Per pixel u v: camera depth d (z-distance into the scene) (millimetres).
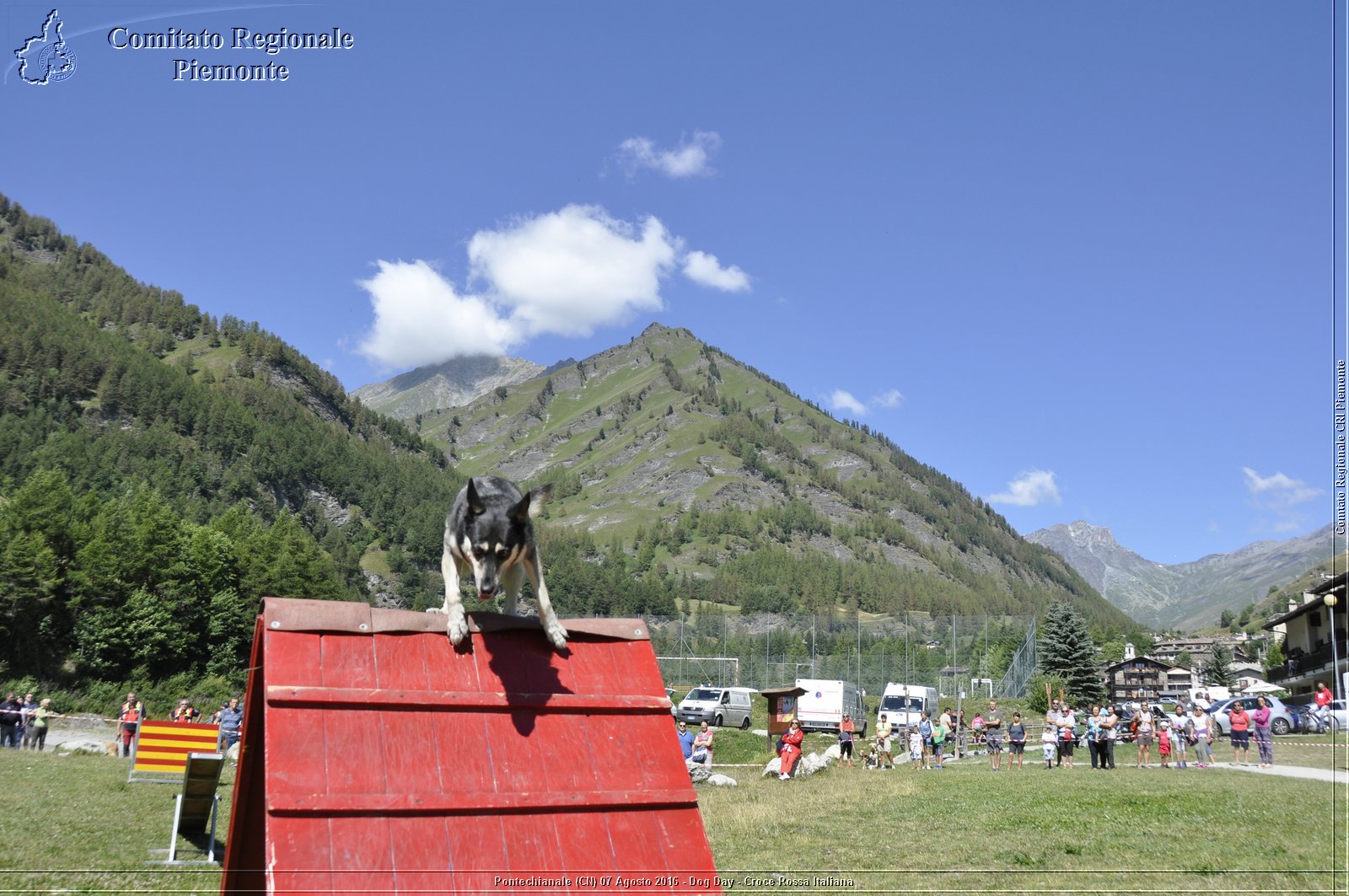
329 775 5633
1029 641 61000
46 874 9266
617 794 6316
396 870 5410
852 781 25000
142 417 180250
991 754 28984
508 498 6875
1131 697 88750
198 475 166500
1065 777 22812
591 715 6777
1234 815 14141
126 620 69188
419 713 6188
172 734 16281
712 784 24422
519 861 5762
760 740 41500
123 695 64938
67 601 68875
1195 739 27328
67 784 16969
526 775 6164
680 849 6270
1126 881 10180
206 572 77750
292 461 194625
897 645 62156
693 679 62531
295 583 88250
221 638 75875
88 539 73938
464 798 5848
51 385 173375
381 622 6594
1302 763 26484
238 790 6773
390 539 192625
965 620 62844
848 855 12602
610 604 173000
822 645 63031
